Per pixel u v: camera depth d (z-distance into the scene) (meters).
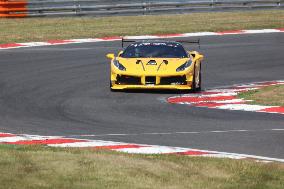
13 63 68.50
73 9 98.25
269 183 27.72
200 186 26.66
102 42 83.44
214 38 87.31
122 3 100.31
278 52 77.62
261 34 90.69
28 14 96.69
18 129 40.84
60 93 53.44
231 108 47.41
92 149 34.03
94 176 27.42
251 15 103.38
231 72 66.25
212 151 35.16
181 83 53.62
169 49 56.25
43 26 91.75
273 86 56.31
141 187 26.09
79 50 77.50
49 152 31.80
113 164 29.52
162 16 101.50
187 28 93.12
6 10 96.06
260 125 41.78
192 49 79.44
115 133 39.81
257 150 35.50
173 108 47.50
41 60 70.50
